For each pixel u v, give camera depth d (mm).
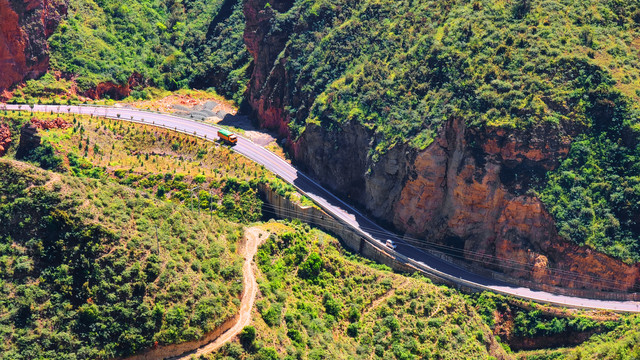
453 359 167750
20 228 144375
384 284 188750
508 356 183750
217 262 160625
